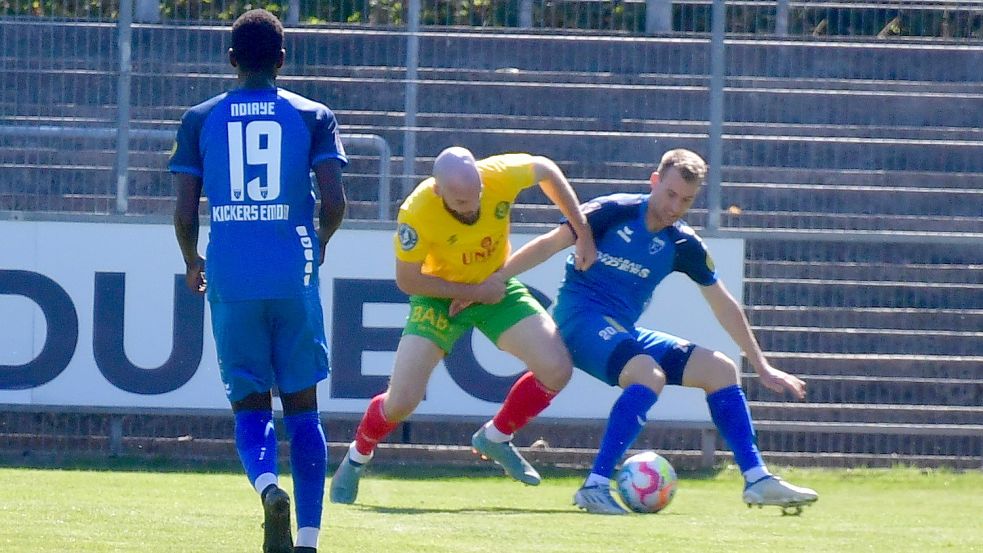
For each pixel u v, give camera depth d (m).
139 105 29.95
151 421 30.47
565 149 30.25
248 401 13.88
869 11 30.94
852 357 30.91
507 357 29.62
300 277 13.47
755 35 30.58
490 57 30.27
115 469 28.42
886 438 31.19
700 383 19.83
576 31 30.28
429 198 19.23
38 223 29.47
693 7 30.56
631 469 20.38
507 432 22.27
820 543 16.69
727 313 20.61
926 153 30.80
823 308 30.89
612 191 30.23
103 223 29.53
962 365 31.09
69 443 30.38
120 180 29.80
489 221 19.58
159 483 25.23
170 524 17.36
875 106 30.69
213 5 30.73
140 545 15.16
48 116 29.89
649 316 29.58
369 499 23.03
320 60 30.08
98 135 29.83
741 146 30.52
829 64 30.62
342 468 21.78
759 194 30.58
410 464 30.52
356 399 29.55
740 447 19.44
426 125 30.22
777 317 30.84
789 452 31.19
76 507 19.48
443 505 22.06
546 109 30.27
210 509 19.86
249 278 13.34
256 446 13.61
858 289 30.89
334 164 13.71
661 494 20.30
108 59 29.89
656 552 15.27
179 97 30.00
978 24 30.92
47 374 29.47
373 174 30.05
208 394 29.73
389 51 30.14
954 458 31.25
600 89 30.27
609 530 17.36
